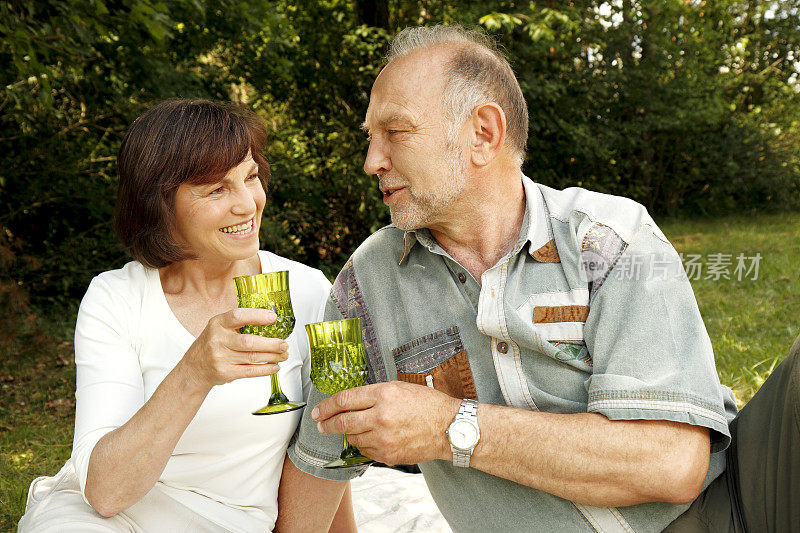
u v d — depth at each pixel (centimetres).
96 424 157
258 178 181
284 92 960
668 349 136
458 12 945
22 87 586
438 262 160
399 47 157
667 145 1375
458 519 160
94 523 153
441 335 157
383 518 255
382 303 168
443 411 135
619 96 1210
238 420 169
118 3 466
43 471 350
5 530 282
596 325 144
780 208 1374
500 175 155
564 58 1127
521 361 149
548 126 1088
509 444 132
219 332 135
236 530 170
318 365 139
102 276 180
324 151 964
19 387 505
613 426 131
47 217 759
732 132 1360
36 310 657
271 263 191
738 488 150
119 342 170
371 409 134
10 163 705
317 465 172
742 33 1482
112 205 748
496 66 155
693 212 1424
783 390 140
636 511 143
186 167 164
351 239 980
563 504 145
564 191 165
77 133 734
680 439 131
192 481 170
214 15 625
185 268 181
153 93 648
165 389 141
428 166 149
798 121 1443
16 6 428
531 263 152
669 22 1243
